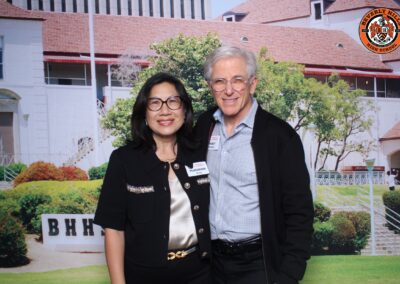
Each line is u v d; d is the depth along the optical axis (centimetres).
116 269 265
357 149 694
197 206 268
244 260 275
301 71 689
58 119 660
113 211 264
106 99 664
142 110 270
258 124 274
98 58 665
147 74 669
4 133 650
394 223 682
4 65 652
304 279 671
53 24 662
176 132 278
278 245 269
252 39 685
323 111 689
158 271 263
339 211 678
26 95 655
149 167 265
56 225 643
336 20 706
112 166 267
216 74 274
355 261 673
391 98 704
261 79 683
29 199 641
